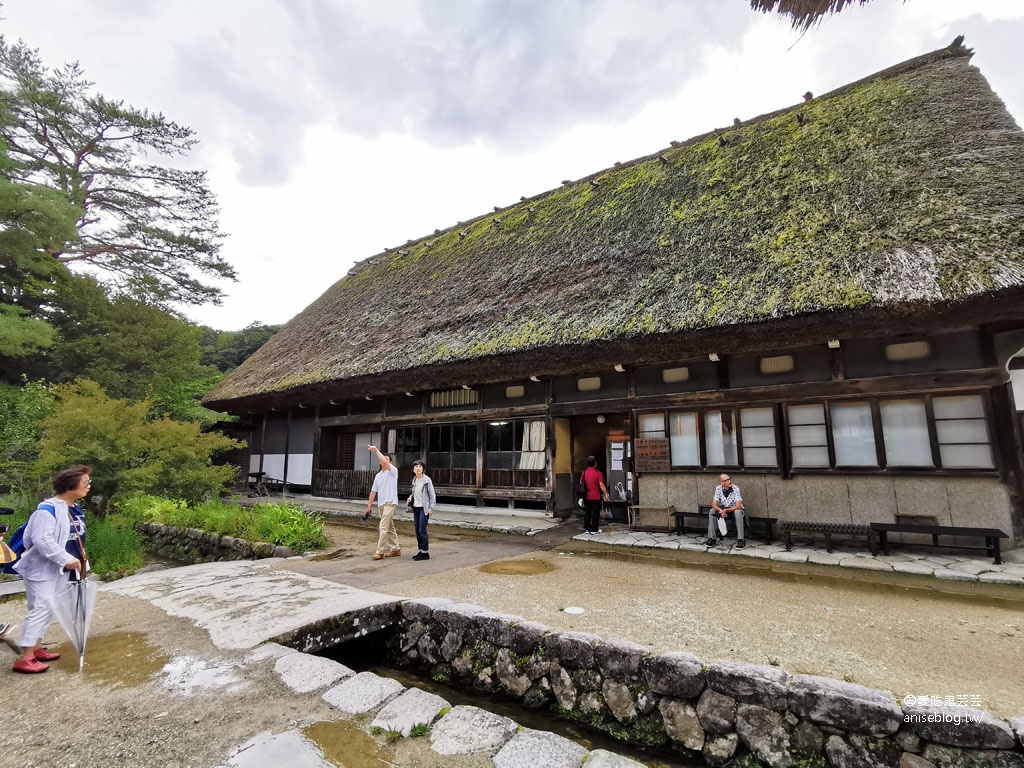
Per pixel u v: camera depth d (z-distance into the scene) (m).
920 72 9.14
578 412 9.34
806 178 7.83
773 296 6.05
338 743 2.24
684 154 11.29
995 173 5.87
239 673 2.92
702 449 7.85
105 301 14.04
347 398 12.55
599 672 3.01
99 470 8.98
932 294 4.98
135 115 14.59
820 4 3.67
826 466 6.84
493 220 14.70
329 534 8.48
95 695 2.69
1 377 12.47
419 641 3.87
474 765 2.10
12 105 12.48
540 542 7.49
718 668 2.66
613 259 9.06
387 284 15.10
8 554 3.18
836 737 2.34
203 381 18.44
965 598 4.36
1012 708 2.38
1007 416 5.89
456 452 11.23
